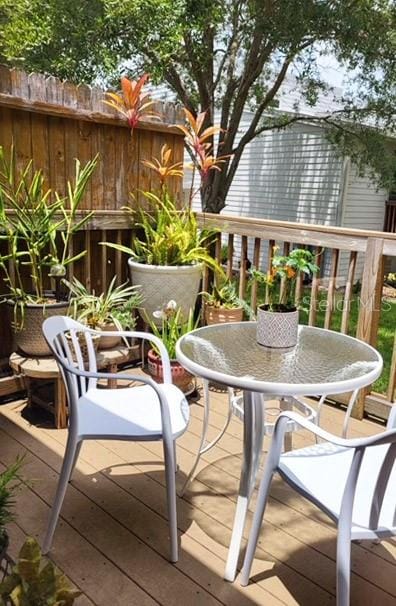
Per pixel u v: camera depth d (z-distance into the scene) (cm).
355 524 132
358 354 185
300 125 880
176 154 366
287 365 171
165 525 192
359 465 126
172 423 182
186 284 321
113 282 324
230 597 158
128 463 234
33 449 243
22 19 674
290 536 188
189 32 745
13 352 286
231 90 825
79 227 289
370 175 863
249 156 960
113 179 331
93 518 195
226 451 247
